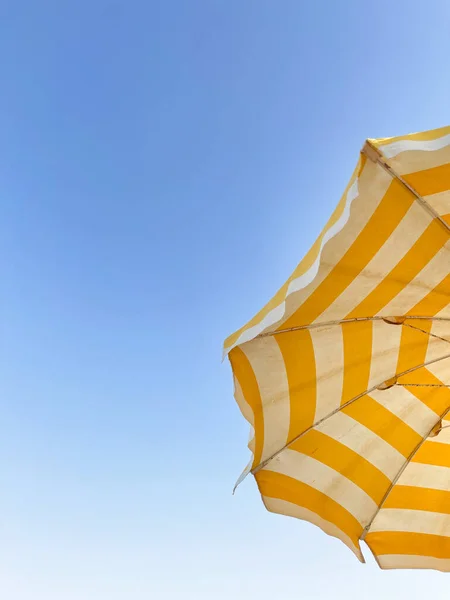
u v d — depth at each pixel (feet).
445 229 5.96
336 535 8.07
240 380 7.51
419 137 4.99
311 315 7.11
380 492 8.28
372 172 5.33
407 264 6.45
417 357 7.91
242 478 7.64
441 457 8.41
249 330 6.79
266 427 7.64
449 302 7.11
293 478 7.95
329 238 5.54
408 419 8.28
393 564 8.14
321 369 7.66
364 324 7.43
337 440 8.05
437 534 8.36
